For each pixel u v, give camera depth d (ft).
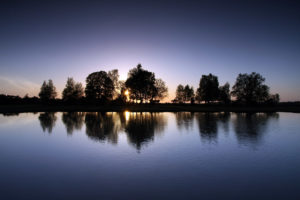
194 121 98.84
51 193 22.88
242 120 103.86
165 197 21.85
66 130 69.87
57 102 272.51
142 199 21.39
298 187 24.50
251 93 261.03
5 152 41.81
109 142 50.14
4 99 307.37
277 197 21.98
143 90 261.65
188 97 353.51
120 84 275.39
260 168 31.48
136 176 28.04
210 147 44.96
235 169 30.91
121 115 138.51
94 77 256.11
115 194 22.56
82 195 22.33
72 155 38.88
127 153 40.06
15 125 85.10
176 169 30.83
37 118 115.03
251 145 46.83
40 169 31.14
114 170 30.42
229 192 23.15
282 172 29.71
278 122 94.48
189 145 46.75
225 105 274.57
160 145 46.78
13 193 22.94
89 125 82.84
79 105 260.62
